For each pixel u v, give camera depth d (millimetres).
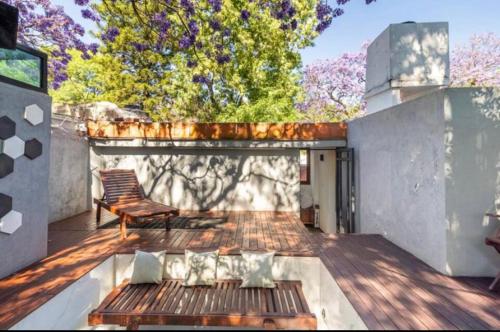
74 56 14336
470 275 3266
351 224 6117
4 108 3211
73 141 6555
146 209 5059
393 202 4547
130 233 5090
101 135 6887
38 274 3342
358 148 6016
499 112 3285
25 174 3523
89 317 3170
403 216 4254
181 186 7246
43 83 3785
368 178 5504
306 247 4363
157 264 3975
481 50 11062
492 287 2900
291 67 11289
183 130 6758
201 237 4871
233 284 3984
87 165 7109
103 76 13609
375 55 5809
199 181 7234
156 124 6781
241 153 7238
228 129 6715
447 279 3191
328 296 3475
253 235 5020
